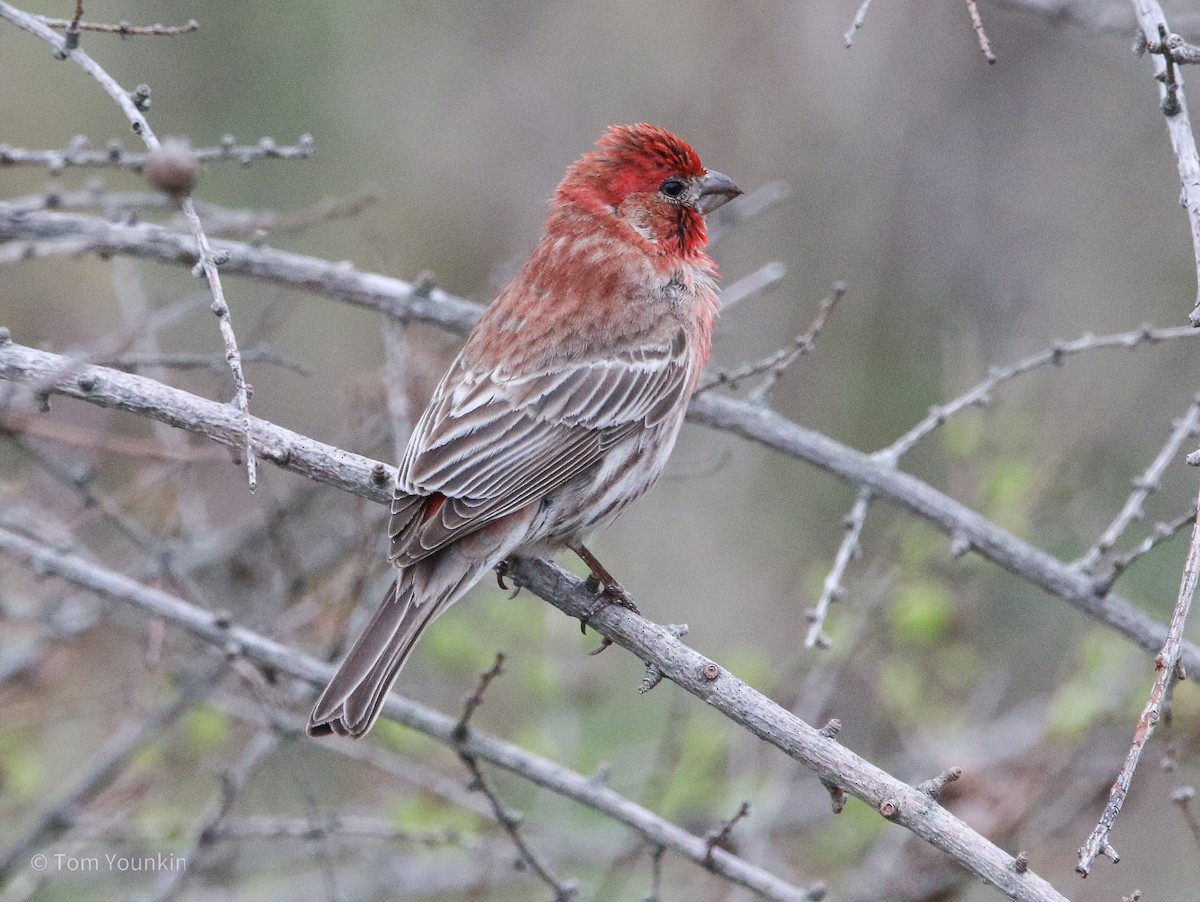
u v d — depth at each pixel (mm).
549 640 12328
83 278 14172
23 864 11289
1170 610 14156
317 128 16062
